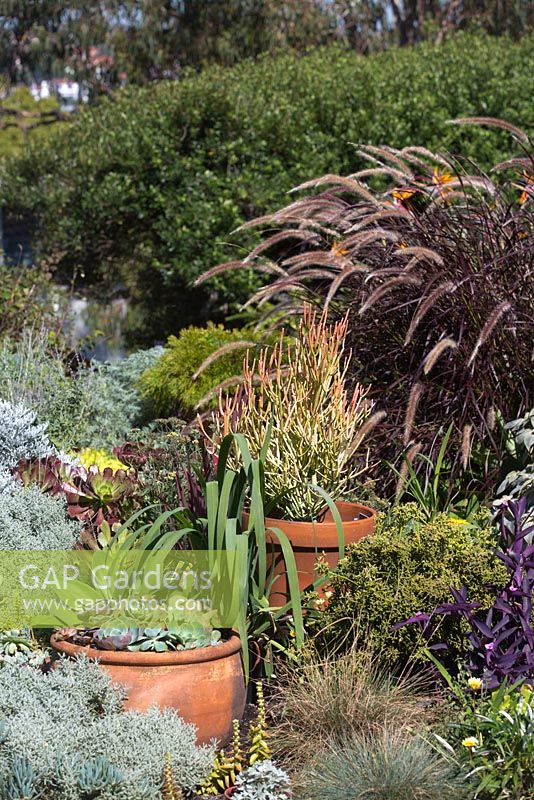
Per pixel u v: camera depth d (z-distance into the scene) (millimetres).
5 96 19625
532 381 5148
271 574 4000
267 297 5305
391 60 11086
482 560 3773
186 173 10094
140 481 4574
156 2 18594
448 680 3547
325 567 3973
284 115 10039
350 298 5594
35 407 6465
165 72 19234
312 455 4211
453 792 3023
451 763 3186
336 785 3082
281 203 9531
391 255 5309
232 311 10891
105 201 10477
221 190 9898
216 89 10477
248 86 10641
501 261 5090
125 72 19141
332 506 3938
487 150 9344
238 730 3480
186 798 3244
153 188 10219
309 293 5754
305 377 4328
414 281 4852
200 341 7254
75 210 11023
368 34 19516
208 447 4797
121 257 11391
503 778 3051
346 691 3486
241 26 18500
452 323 5168
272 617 3871
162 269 10273
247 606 3881
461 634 3730
